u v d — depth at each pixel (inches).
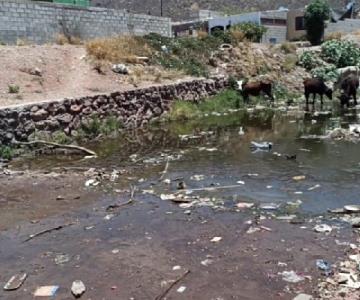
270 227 293.0
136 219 316.2
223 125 712.4
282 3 3102.9
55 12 962.1
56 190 388.2
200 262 248.2
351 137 573.3
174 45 1069.1
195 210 329.4
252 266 241.4
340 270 232.2
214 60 1076.5
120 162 482.9
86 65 809.5
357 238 271.9
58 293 222.8
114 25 1102.4
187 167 455.2
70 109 605.9
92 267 247.8
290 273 231.9
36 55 780.6
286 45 1256.8
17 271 246.8
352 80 855.7
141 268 244.1
